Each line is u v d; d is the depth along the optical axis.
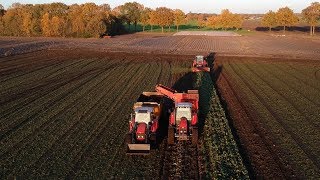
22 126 21.70
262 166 16.94
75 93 30.52
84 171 15.91
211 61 54.44
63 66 46.06
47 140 19.48
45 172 15.79
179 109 19.58
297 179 15.76
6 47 70.44
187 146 18.95
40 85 33.84
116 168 16.30
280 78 40.12
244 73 43.34
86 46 75.94
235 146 18.61
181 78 38.50
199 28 181.50
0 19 115.19
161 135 20.66
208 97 29.30
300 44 91.06
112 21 121.94
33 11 113.94
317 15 129.12
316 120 23.98
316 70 46.66
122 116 23.89
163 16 141.12
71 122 22.55
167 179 15.41
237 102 28.72
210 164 16.75
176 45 83.06
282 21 140.38
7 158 17.19
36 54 58.84
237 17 157.38
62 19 109.12
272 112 25.86
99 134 20.50
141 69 44.44
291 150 18.83
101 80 36.66
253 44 89.94
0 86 33.16
